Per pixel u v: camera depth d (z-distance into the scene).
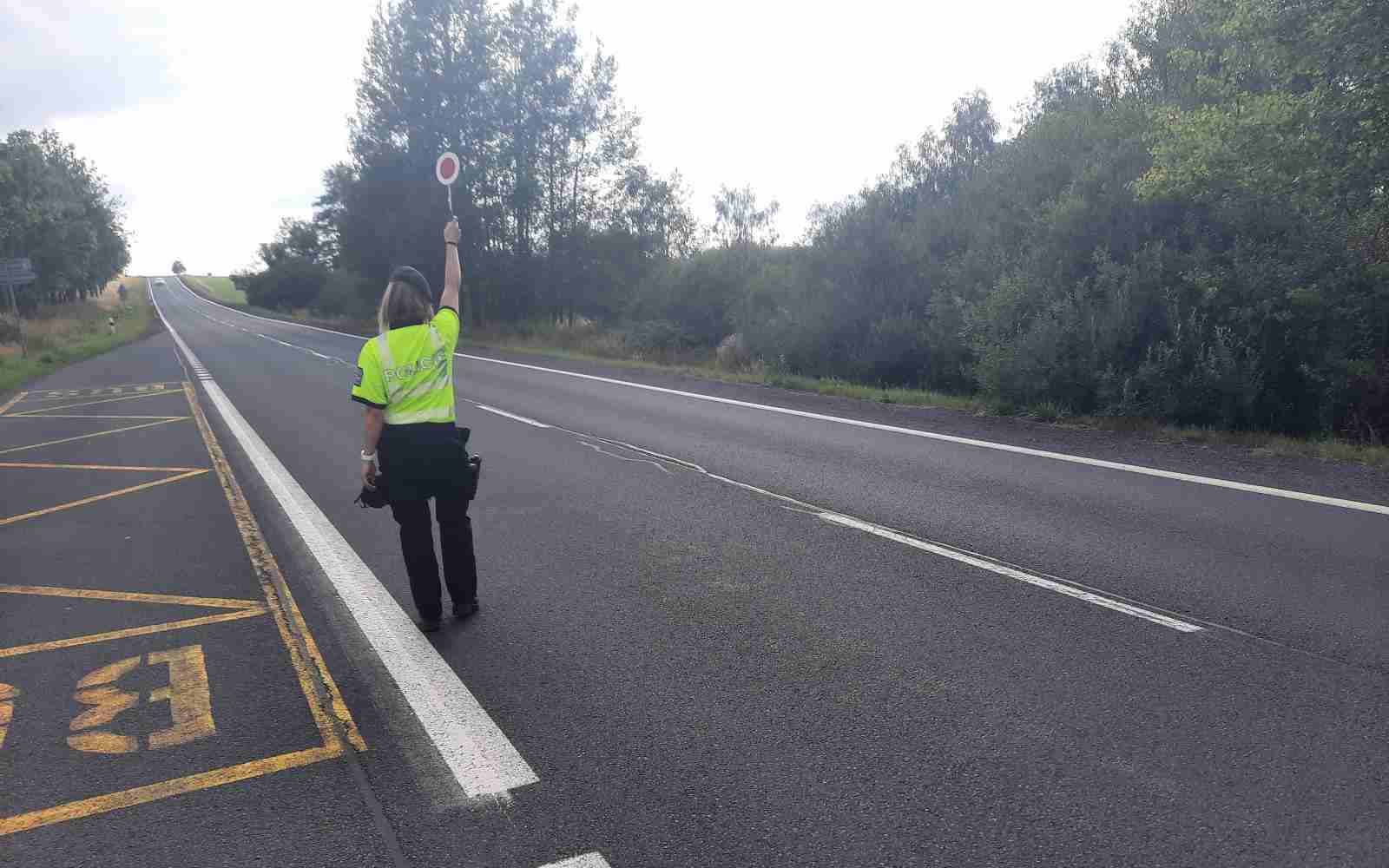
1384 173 10.02
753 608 4.84
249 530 6.83
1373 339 9.51
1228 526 5.96
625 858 2.74
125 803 3.13
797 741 3.41
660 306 26.86
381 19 38.19
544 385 16.94
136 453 10.70
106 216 81.44
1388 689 3.62
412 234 36.88
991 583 5.08
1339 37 9.74
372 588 5.41
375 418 4.37
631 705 3.76
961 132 19.66
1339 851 2.64
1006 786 3.04
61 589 5.54
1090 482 7.43
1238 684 3.72
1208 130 10.99
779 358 18.02
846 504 7.04
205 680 4.14
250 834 2.92
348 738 3.56
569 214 38.00
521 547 6.20
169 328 53.16
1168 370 10.03
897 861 2.67
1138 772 3.10
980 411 11.59
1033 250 12.75
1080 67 18.73
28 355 30.56
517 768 3.29
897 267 17.22
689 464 8.91
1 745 3.57
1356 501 6.41
